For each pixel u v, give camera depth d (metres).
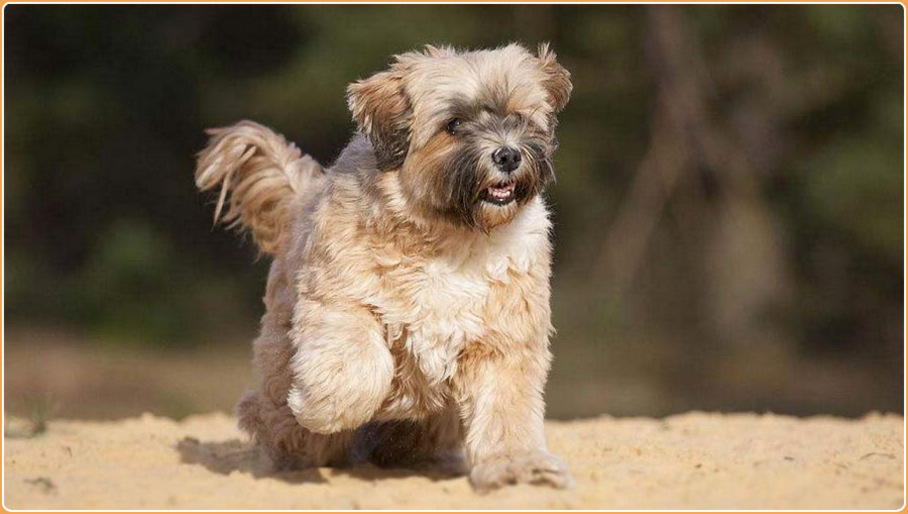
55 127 21.67
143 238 21.94
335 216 6.11
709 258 21.45
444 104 6.22
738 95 20.69
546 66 6.70
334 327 5.95
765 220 21.17
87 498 5.71
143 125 22.25
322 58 19.11
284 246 6.76
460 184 6.02
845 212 19.30
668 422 8.81
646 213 20.69
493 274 6.04
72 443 7.66
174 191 22.61
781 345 21.45
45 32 21.56
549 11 19.52
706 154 20.59
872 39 19.38
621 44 19.73
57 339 21.19
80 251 22.52
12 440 7.80
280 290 6.71
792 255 21.61
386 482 6.13
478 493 5.83
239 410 6.80
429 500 5.65
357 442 6.92
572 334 21.08
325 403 5.89
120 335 21.31
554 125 6.68
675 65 19.92
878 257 20.34
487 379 6.10
